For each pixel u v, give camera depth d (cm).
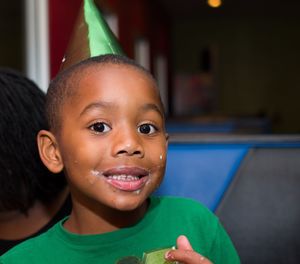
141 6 668
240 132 344
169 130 354
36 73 308
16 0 623
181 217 85
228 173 129
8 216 97
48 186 97
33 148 94
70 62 94
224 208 125
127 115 69
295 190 125
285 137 137
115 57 76
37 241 80
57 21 330
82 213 77
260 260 120
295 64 938
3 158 92
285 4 841
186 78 977
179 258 70
